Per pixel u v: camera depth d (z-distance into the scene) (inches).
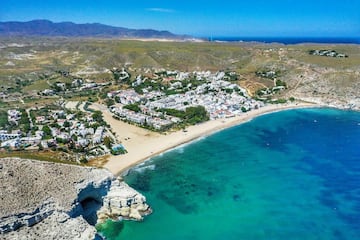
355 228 4384.8
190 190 5438.0
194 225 4471.0
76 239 3654.0
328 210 4813.0
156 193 5334.6
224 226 4451.3
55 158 6131.9
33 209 3705.7
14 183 3927.2
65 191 4138.8
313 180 5757.9
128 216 4643.2
